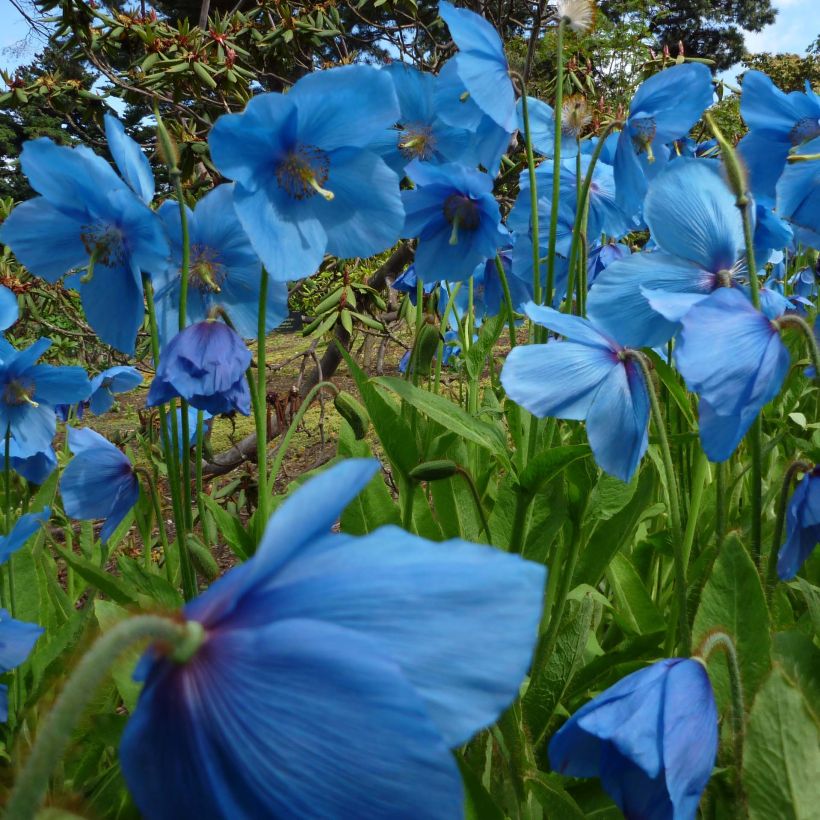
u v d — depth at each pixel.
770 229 0.67
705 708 0.35
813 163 0.63
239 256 0.56
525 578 0.23
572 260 0.62
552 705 0.54
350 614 0.24
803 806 0.38
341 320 1.14
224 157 0.48
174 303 0.56
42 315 1.36
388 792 0.22
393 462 0.62
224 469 1.34
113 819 0.46
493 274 0.86
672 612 0.59
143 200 0.54
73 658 0.38
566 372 0.48
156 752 0.24
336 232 0.51
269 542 0.23
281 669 0.23
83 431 0.68
